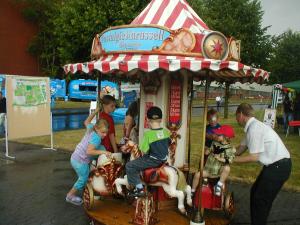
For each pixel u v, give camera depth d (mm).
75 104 31703
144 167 4512
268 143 4344
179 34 4480
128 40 4645
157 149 4523
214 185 4922
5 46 36844
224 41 4441
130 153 5078
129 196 4957
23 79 9852
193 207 4758
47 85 10508
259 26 23172
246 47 22359
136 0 24203
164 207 5125
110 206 5301
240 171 8586
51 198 6395
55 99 35031
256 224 4461
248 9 23203
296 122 15883
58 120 20031
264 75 4648
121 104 21312
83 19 24359
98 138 5168
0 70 36531
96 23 23859
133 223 4660
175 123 5227
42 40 38531
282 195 6891
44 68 38906
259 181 4449
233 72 4699
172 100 5199
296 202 6488
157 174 4512
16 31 37625
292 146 12938
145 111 5281
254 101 43531
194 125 18219
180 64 3898
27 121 10047
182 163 5398
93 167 5445
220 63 3926
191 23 5004
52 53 38375
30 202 6164
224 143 4840
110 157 5117
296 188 7254
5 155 9898
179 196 4539
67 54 25703
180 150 5340
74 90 35250
